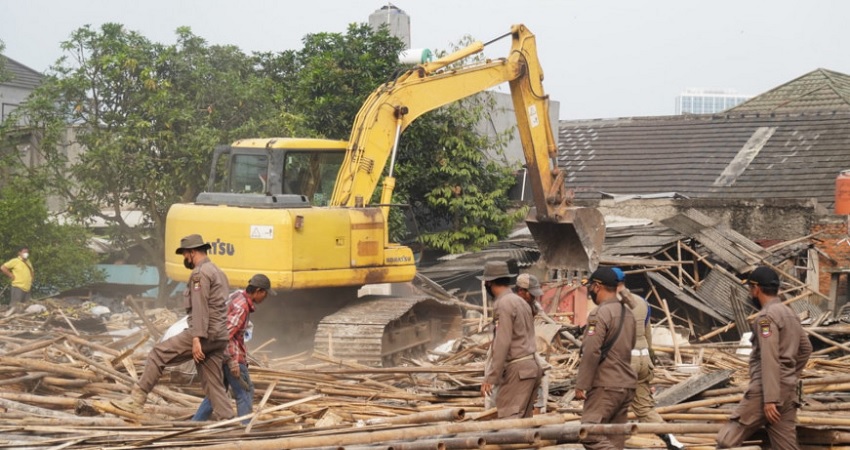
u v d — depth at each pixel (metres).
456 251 25.12
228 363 9.56
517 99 18.44
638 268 20.34
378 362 14.09
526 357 8.75
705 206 26.97
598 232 18.81
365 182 15.68
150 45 21.36
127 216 25.25
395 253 15.60
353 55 24.62
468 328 17.78
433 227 26.52
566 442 7.64
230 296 9.76
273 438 7.71
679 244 22.05
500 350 8.61
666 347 15.34
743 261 21.25
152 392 10.52
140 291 21.89
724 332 19.61
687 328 19.11
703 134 33.31
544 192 18.52
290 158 15.24
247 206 14.72
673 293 19.58
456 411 8.21
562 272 18.88
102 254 24.64
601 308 8.26
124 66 20.64
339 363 13.42
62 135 22.30
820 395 11.13
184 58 21.19
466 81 17.38
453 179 25.36
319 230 14.56
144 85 20.55
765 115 33.81
